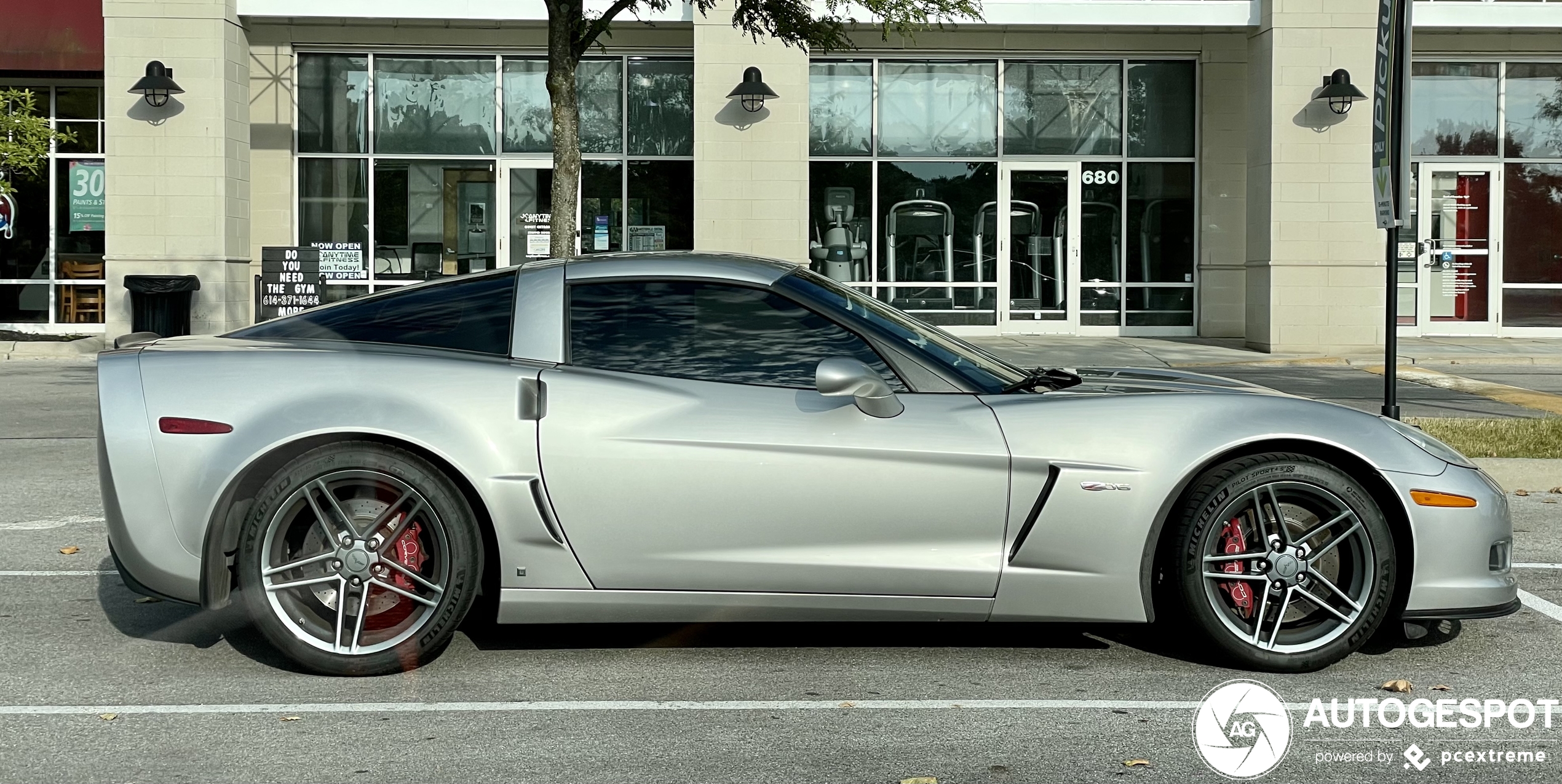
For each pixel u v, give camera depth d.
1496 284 19.98
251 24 19.05
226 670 4.64
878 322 4.75
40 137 17.17
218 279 18.02
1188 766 3.74
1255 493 4.50
